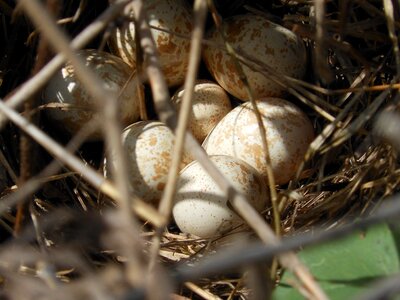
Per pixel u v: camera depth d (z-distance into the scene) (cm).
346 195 15
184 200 15
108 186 11
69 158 11
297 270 10
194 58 11
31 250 14
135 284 8
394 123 9
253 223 11
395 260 12
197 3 12
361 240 12
